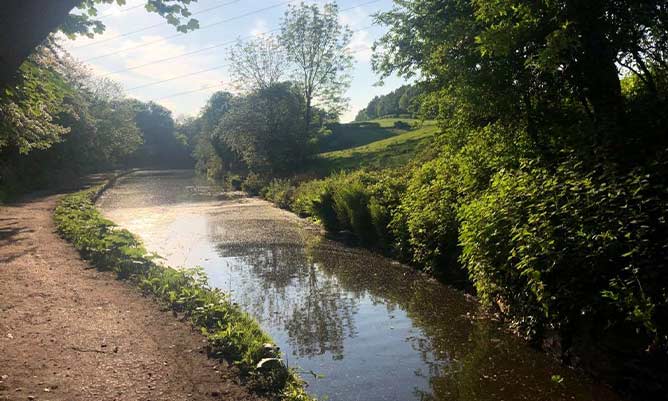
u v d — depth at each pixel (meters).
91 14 5.64
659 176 5.48
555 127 7.83
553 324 5.99
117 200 29.05
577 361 5.62
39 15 3.10
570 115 8.16
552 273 5.81
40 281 8.59
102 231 13.63
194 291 7.60
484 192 8.60
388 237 13.33
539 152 7.80
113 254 10.41
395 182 14.45
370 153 36.59
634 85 8.31
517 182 7.13
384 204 13.77
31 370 4.91
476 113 9.09
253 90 38.97
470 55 8.63
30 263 9.99
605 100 7.42
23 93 11.06
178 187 40.47
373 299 9.16
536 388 5.35
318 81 40.28
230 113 39.00
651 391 4.71
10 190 25.47
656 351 4.68
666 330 4.59
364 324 7.73
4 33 2.99
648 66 7.88
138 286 8.38
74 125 36.97
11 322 6.35
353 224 15.02
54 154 35.62
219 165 53.50
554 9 7.00
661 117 6.45
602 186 5.64
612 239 5.17
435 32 10.72
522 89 8.05
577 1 6.79
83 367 5.06
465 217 7.98
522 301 6.68
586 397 5.09
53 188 31.14
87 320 6.59
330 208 17.16
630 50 7.29
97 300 7.56
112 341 5.84
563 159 7.17
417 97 12.25
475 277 7.85
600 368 5.30
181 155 89.94
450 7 10.89
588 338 5.47
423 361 6.23
